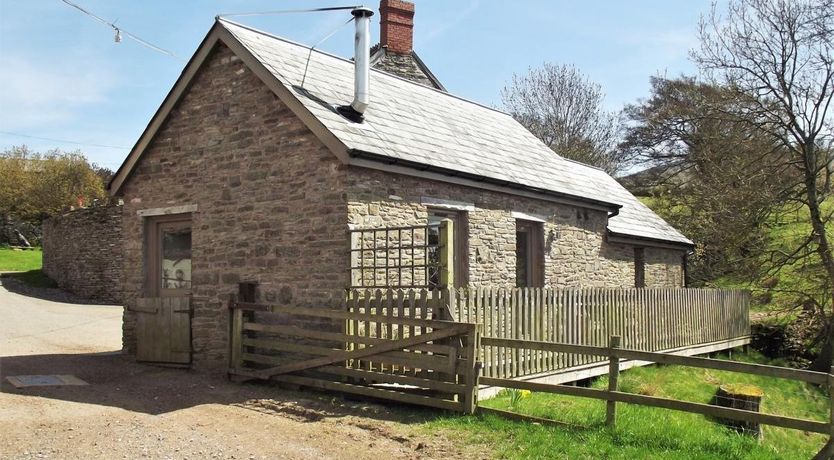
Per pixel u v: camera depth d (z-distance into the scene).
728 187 20.11
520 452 6.70
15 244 47.25
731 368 6.57
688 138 35.28
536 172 14.84
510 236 13.48
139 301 12.47
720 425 9.79
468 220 12.36
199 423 7.84
